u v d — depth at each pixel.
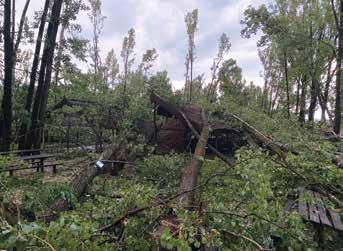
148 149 9.53
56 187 4.80
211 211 3.13
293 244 2.96
